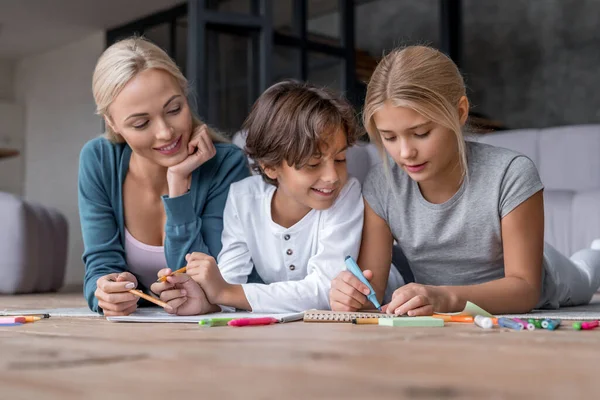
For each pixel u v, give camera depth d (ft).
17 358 2.33
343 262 4.82
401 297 3.97
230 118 11.32
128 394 1.61
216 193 5.51
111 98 4.95
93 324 3.91
